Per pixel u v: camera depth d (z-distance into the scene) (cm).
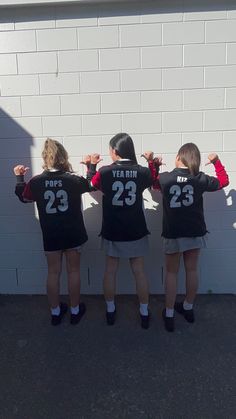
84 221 417
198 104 388
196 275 371
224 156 396
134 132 395
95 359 328
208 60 379
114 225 358
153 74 384
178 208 352
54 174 355
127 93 388
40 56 385
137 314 396
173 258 361
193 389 293
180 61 380
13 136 401
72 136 399
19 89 392
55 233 359
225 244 416
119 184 352
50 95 392
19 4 369
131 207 355
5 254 430
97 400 284
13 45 384
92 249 424
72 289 374
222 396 286
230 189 404
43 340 355
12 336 362
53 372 313
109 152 399
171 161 400
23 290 438
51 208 356
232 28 372
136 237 360
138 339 355
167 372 311
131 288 434
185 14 371
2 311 406
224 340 351
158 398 285
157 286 430
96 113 393
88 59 384
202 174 357
